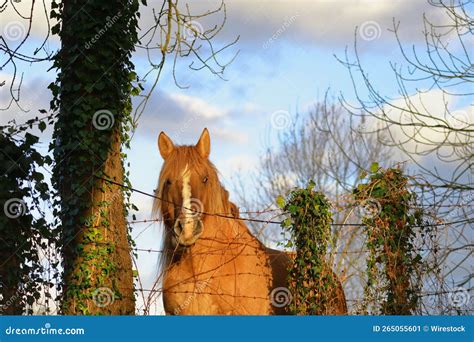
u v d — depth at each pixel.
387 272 9.53
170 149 9.58
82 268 9.52
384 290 9.52
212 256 9.09
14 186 9.68
